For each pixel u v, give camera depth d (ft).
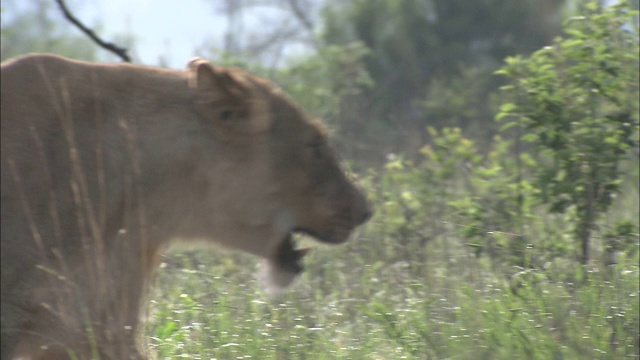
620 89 71.67
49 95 43.70
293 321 57.62
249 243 48.49
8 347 42.55
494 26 238.07
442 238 74.95
